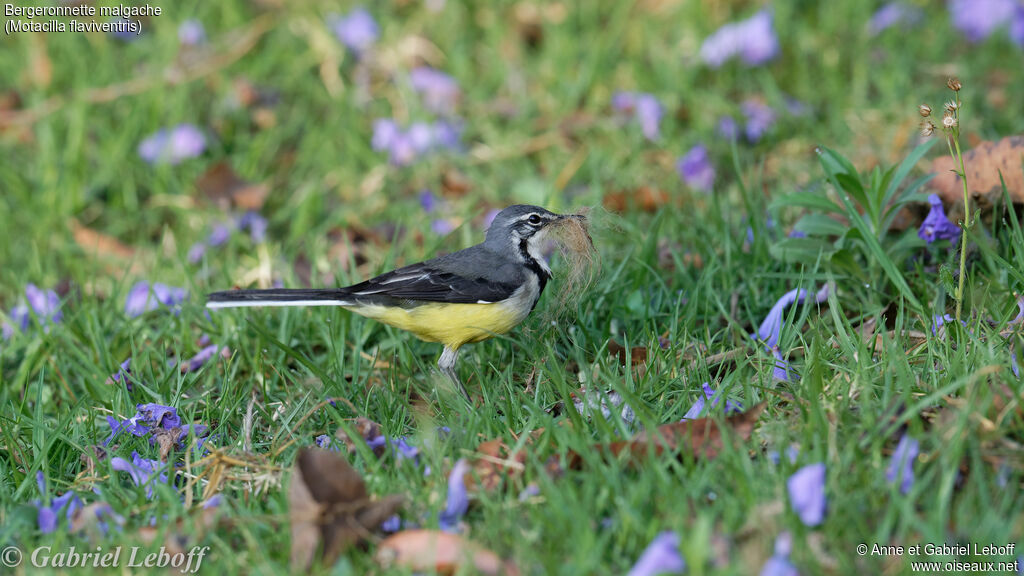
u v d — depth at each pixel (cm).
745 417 773
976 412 734
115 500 784
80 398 1009
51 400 1067
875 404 792
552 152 1579
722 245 1200
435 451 784
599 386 892
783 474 703
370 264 1320
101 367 1080
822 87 1656
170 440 869
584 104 1695
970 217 1077
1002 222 1059
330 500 708
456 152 1577
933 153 1362
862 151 1455
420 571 671
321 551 688
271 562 679
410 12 1928
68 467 882
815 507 659
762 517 661
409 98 1658
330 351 1070
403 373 1046
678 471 721
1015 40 1684
